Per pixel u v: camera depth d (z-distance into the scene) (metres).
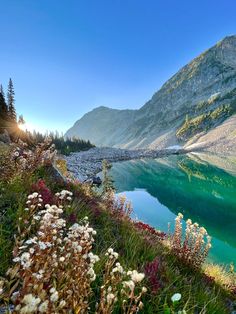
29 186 7.71
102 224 7.98
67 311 2.96
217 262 15.41
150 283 5.25
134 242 7.18
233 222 23.08
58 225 3.78
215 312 5.87
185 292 5.76
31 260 2.92
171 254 8.06
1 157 9.16
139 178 46.53
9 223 5.60
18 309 2.13
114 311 4.06
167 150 121.50
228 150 104.12
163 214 24.92
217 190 36.06
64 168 16.62
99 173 52.72
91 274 3.19
